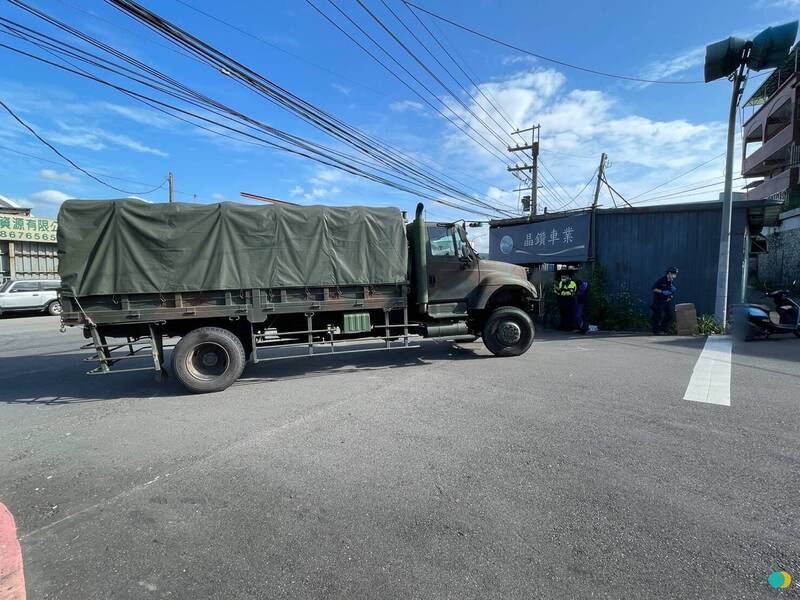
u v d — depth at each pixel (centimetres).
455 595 235
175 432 493
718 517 300
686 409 519
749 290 2233
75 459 426
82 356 1001
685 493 331
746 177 3906
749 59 1022
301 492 349
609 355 862
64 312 648
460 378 694
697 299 1237
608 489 340
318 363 859
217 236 680
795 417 487
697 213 1228
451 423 491
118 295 656
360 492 346
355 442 446
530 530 291
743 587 236
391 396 605
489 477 364
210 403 608
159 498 347
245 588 246
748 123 3700
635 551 267
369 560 266
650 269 1292
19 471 403
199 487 362
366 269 754
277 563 266
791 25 949
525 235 1541
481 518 306
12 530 301
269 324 773
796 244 2089
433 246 834
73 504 342
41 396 668
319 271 727
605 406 536
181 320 703
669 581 241
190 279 671
